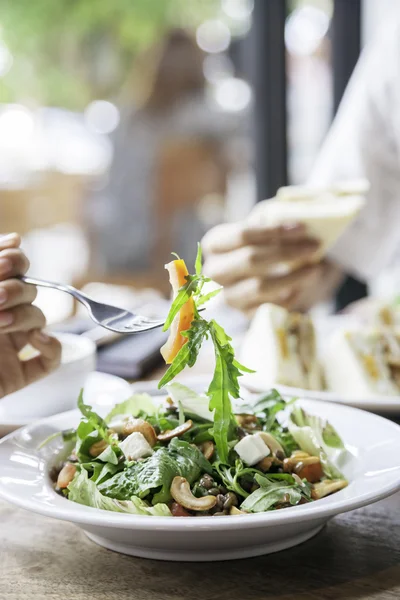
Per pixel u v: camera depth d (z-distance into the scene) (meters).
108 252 2.72
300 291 1.62
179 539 0.74
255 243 1.46
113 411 0.92
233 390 0.82
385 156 1.83
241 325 1.65
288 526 0.74
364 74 1.87
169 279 0.82
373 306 1.56
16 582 0.75
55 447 0.88
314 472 0.84
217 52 2.54
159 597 0.73
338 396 1.08
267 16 2.39
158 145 2.66
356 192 1.50
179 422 0.87
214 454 0.83
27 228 2.61
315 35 2.56
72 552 0.80
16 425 1.03
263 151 2.47
